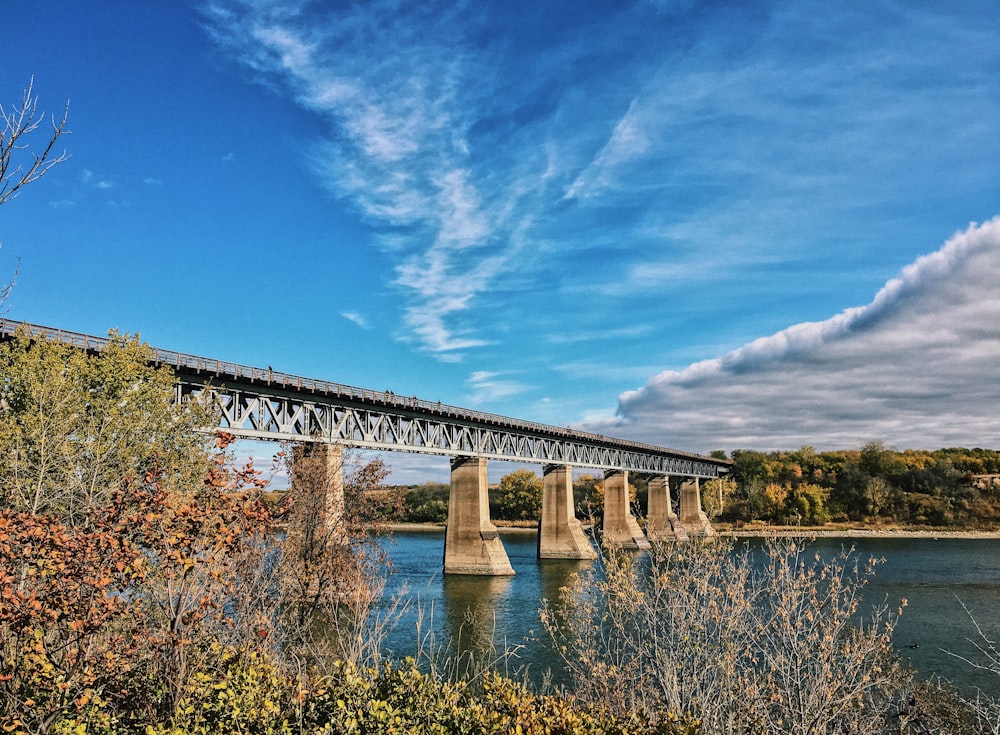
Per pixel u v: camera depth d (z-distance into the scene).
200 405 27.03
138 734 8.42
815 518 111.75
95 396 25.23
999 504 123.12
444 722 9.12
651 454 114.56
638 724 10.05
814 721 10.57
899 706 13.30
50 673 7.85
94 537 8.33
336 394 52.03
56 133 6.95
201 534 8.79
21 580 8.35
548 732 9.30
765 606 13.81
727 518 105.38
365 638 14.66
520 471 140.50
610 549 14.16
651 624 12.67
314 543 17.25
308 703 9.25
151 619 9.27
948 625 35.12
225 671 9.36
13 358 25.00
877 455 139.75
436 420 64.75
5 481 15.31
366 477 19.55
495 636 32.44
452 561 66.56
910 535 107.25
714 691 11.66
